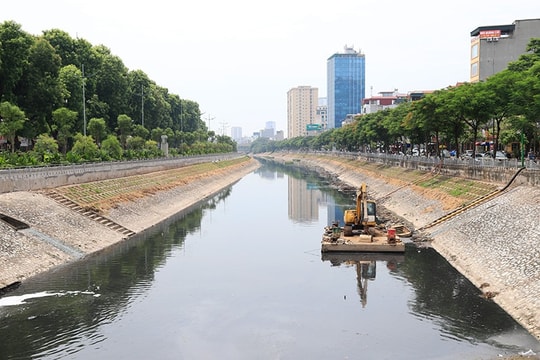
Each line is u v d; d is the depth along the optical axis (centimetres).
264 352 2728
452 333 2894
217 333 2994
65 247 4647
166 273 4269
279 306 3466
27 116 7719
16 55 7131
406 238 5456
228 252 5128
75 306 3391
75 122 8938
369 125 13375
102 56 10769
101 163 7488
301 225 6856
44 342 2820
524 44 10981
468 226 4934
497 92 6184
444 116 7212
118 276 4103
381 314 3262
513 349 2619
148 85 13425
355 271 4312
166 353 2714
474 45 11612
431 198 6812
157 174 9762
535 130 6575
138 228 6219
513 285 3359
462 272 4103
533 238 3738
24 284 3794
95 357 2648
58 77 8200
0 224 4262
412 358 2611
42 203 5203
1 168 5441
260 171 19562
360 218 5425
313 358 2648
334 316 3256
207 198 10112
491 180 5981
